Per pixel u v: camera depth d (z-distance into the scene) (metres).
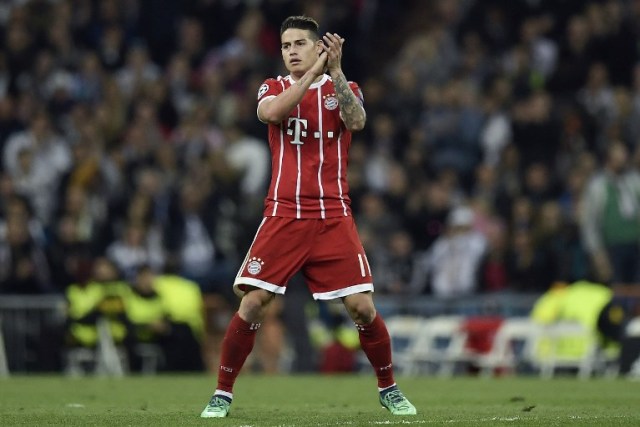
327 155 27.12
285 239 26.86
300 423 25.41
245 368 57.97
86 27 78.62
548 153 65.75
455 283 60.69
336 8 78.50
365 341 27.81
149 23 80.38
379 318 27.69
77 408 31.11
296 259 26.92
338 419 26.50
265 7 76.62
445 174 64.81
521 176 64.62
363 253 27.25
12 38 74.88
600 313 52.31
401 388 41.66
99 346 55.25
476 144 68.31
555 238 59.53
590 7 70.12
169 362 55.72
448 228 61.84
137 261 60.84
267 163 66.50
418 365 58.22
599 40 69.19
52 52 75.50
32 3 77.50
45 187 68.00
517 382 45.59
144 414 28.36
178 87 74.88
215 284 61.19
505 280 59.94
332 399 35.88
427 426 24.75
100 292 55.28
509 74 70.62
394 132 70.81
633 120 65.31
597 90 66.94
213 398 27.48
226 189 64.56
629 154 63.41
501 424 25.23
